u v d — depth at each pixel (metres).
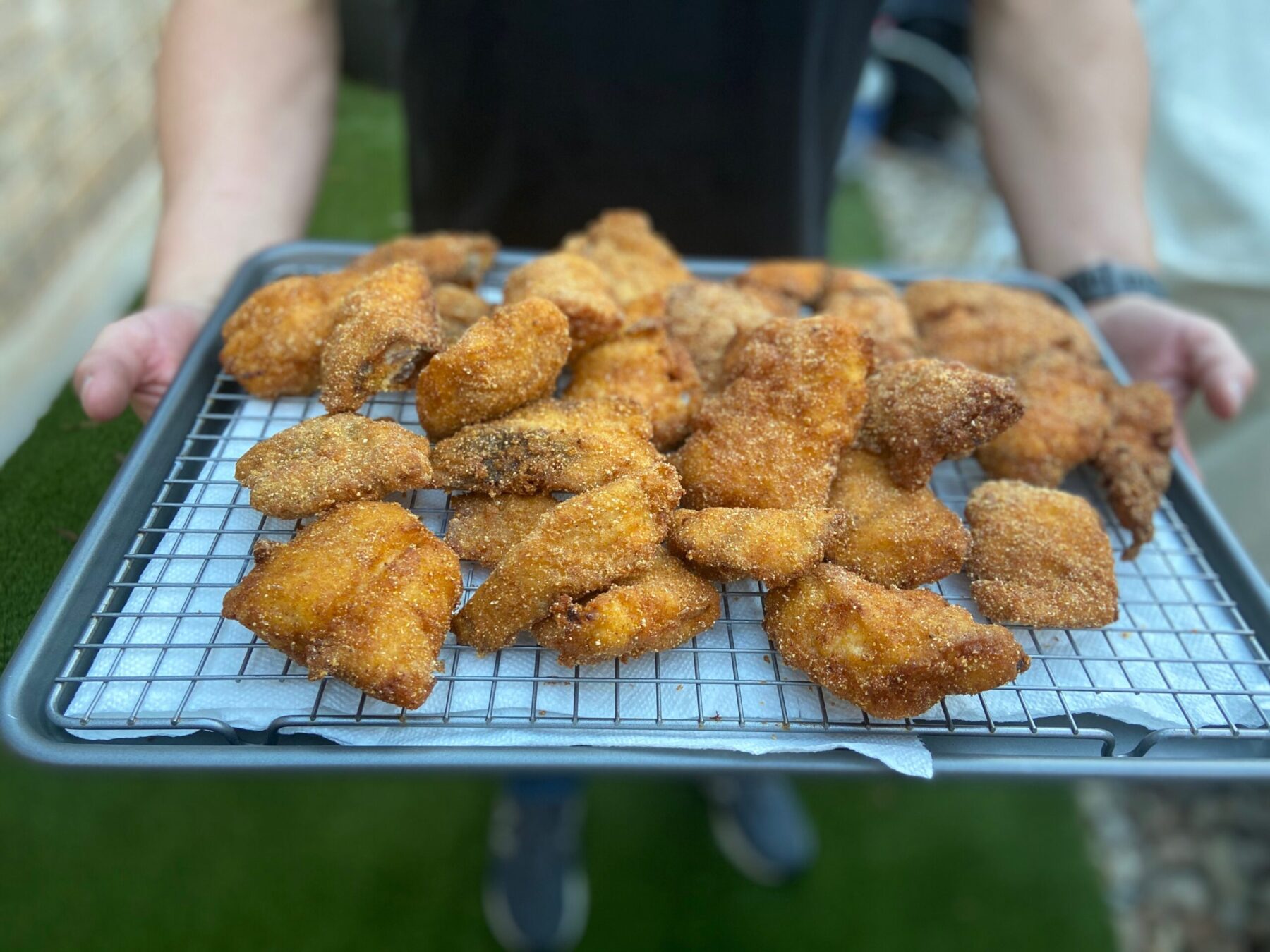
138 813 0.67
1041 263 0.62
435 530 0.38
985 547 0.39
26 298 0.79
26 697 0.31
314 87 0.61
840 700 0.34
